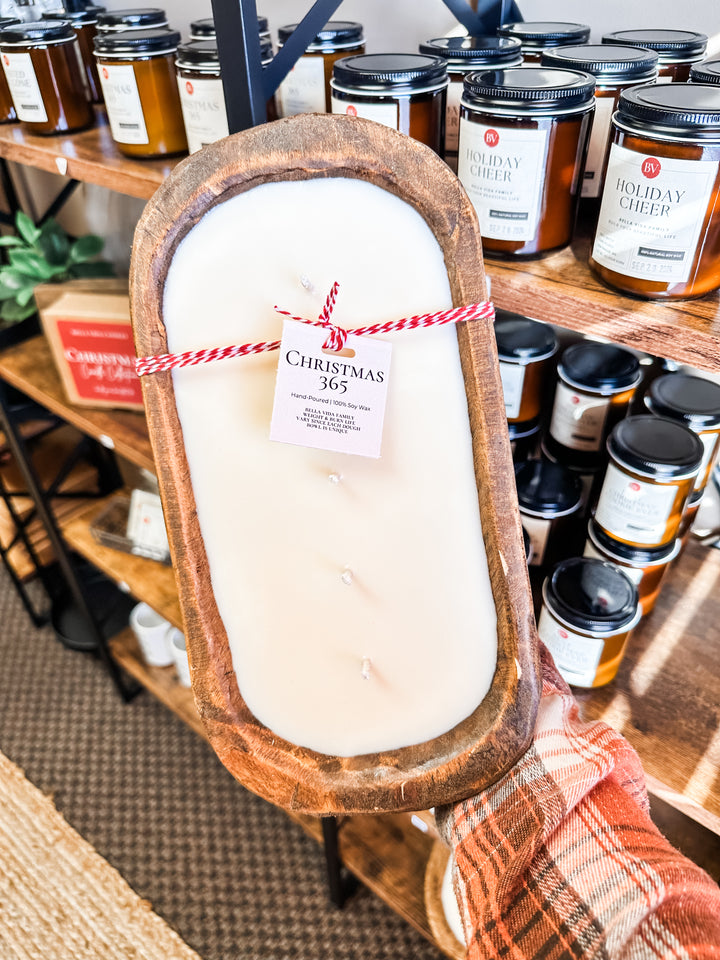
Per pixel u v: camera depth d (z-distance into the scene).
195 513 0.56
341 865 1.20
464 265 0.49
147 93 0.82
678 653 0.85
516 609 0.54
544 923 0.48
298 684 0.60
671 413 0.80
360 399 0.51
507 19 0.86
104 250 1.63
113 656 1.59
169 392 0.53
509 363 0.82
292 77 0.83
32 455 1.79
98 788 1.47
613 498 0.78
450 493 0.54
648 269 0.54
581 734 0.59
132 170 0.83
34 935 1.25
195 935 1.24
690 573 0.96
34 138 1.00
